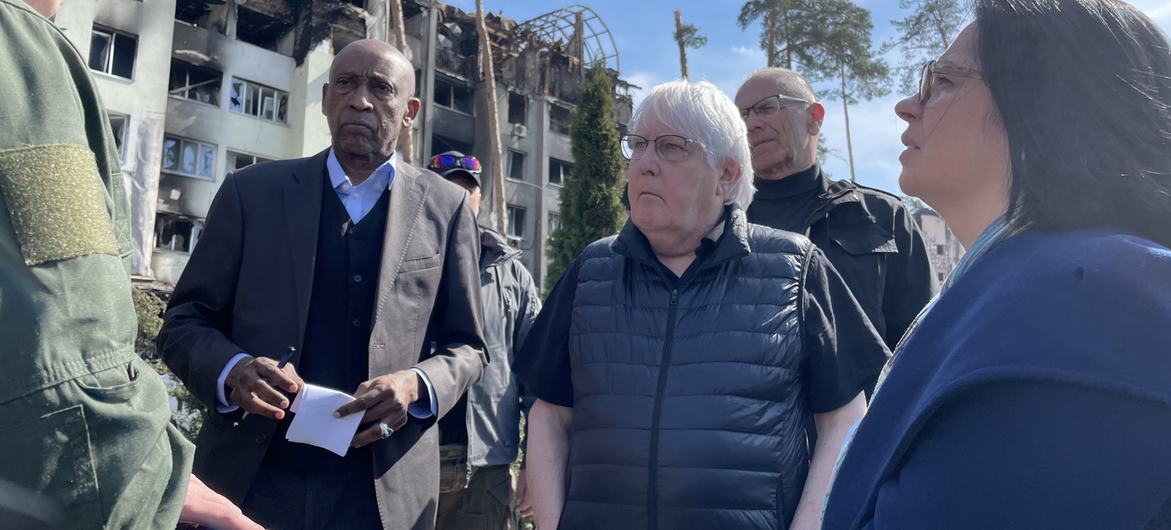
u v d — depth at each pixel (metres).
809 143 3.08
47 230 1.10
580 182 21.64
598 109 21.91
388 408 2.21
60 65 1.20
